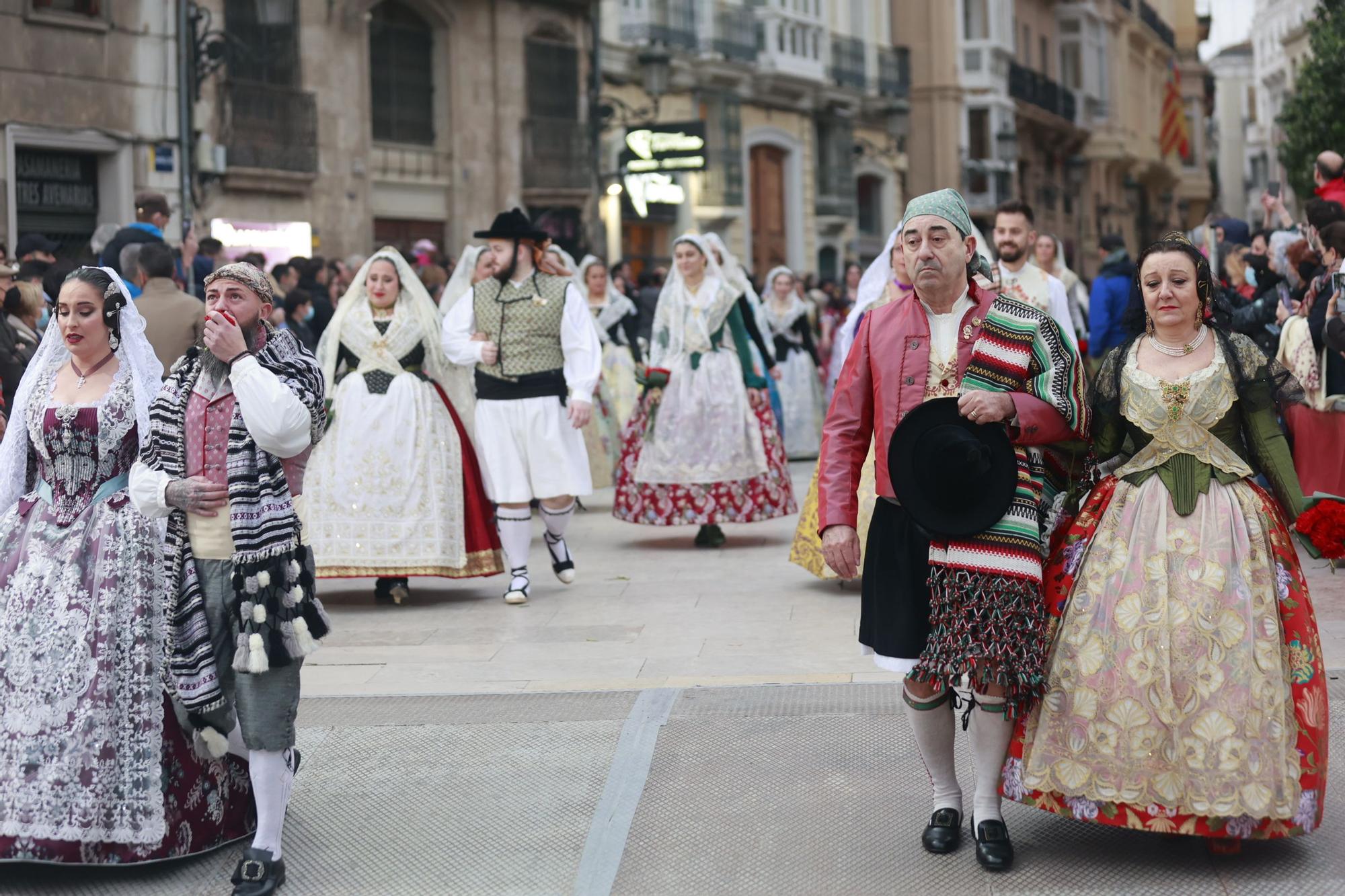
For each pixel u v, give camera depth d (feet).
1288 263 32.68
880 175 117.08
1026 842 14.39
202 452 14.01
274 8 65.00
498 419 26.89
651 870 14.02
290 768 14.76
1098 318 33.35
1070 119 151.64
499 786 16.28
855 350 14.48
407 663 21.94
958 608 13.37
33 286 27.30
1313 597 24.26
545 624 24.67
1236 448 14.12
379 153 72.90
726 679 20.03
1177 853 13.97
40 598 14.12
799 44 103.19
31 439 14.69
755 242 100.78
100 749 13.79
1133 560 13.58
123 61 57.52
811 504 27.12
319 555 26.25
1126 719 13.25
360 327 26.78
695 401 32.48
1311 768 13.29
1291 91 218.38
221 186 62.49
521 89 79.05
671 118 90.89
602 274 44.34
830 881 13.64
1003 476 13.30
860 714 17.99
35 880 14.12
